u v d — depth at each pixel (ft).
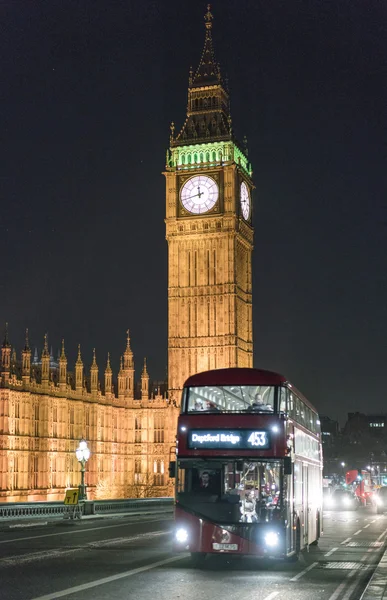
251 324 481.46
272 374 117.29
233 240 456.45
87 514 228.22
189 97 474.90
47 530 180.14
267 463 112.06
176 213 463.01
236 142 470.80
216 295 455.22
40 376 398.83
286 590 89.04
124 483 458.91
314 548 143.84
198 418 115.03
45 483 390.01
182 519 111.75
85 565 108.58
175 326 458.09
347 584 94.48
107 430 449.89
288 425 115.44
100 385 465.88
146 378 466.70
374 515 281.74
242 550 109.40
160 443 458.50
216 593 85.56
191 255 460.96
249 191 488.44
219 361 449.89
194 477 113.19
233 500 111.24
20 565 107.04
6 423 362.94
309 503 139.23
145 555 123.65
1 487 358.23
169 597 81.35
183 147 465.06
